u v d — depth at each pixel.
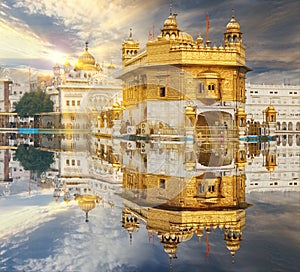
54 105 73.38
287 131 68.75
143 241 5.50
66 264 4.67
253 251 5.16
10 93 86.81
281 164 16.55
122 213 6.95
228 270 4.55
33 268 4.54
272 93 70.19
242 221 6.66
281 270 4.59
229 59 40.91
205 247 5.31
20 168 14.57
